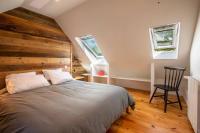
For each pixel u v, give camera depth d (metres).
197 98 1.70
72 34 3.67
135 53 3.30
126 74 4.20
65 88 2.38
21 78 2.38
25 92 2.16
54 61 3.42
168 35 2.88
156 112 2.52
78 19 3.12
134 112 2.52
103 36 3.28
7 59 2.46
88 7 2.73
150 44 2.89
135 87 4.27
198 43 1.95
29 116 1.29
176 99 3.20
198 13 1.99
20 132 1.13
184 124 2.10
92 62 4.45
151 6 2.21
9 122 1.30
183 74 2.88
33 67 2.90
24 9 2.76
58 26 3.58
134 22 2.59
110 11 2.59
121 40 3.12
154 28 2.66
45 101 1.70
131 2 2.28
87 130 1.30
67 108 1.47
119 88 2.34
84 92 2.09
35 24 2.96
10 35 2.50
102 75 4.36
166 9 2.16
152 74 3.23
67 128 1.15
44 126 1.13
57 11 3.02
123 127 2.01
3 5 1.83
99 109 1.58
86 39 3.87
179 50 2.74
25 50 2.75
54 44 3.42
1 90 2.26
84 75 4.67
